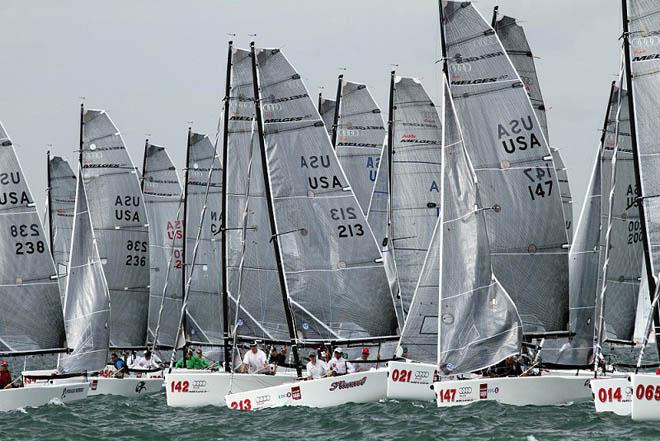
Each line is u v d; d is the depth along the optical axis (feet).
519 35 462.60
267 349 456.45
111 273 583.99
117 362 504.43
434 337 411.54
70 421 380.37
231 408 400.06
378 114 529.86
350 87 526.57
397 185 491.31
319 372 399.44
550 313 419.74
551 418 350.02
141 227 590.14
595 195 437.17
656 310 347.15
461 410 369.09
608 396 352.08
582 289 434.71
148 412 405.18
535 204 418.92
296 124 422.82
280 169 422.00
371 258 426.10
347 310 423.23
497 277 418.51
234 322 439.22
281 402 395.14
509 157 418.92
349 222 424.87
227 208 456.45
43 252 445.78
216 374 410.11
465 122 418.31
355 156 526.16
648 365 349.61
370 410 380.78
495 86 417.69
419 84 492.95
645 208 347.97
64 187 606.96
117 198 584.81
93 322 474.08
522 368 391.86
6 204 441.27
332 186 424.05
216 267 556.51
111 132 585.22
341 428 345.31
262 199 444.55
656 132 347.15
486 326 377.91
